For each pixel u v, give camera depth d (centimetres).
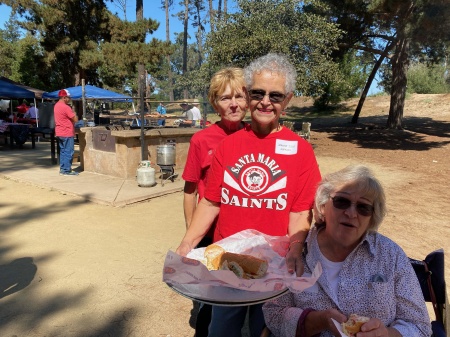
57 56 2344
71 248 452
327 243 193
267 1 1323
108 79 2575
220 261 181
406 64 1927
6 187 747
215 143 248
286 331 188
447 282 393
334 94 2950
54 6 2205
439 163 1167
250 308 221
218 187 211
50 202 644
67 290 355
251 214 202
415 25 1377
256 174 200
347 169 190
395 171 1039
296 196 204
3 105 2411
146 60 2289
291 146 200
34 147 1362
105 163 857
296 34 1266
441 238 523
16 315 313
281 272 180
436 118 2419
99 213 588
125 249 451
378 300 178
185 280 162
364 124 2308
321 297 187
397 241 505
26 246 456
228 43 1314
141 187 735
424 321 180
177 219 566
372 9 1454
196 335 254
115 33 2362
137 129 873
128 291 355
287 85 196
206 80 1451
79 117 1805
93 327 300
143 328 301
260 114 197
